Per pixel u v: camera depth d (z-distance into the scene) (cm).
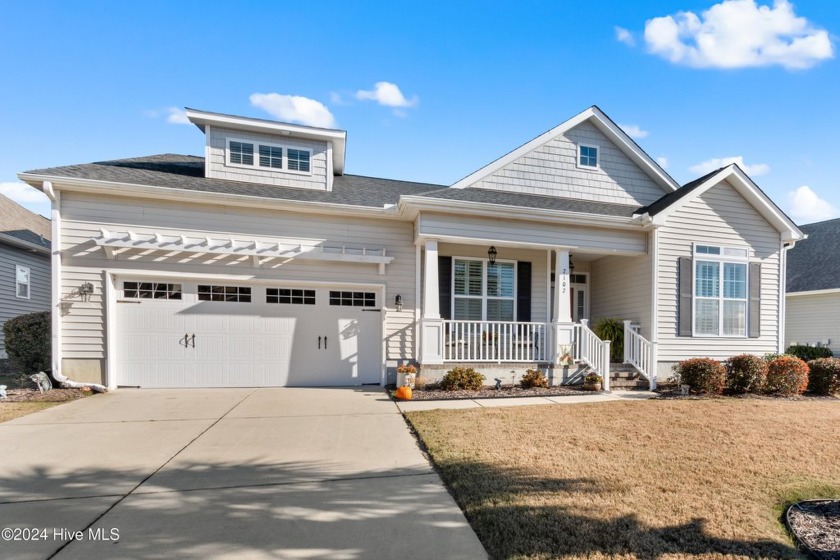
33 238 1530
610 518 299
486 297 1034
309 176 1012
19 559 251
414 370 797
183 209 840
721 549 262
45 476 382
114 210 807
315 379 895
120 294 820
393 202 971
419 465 415
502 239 904
